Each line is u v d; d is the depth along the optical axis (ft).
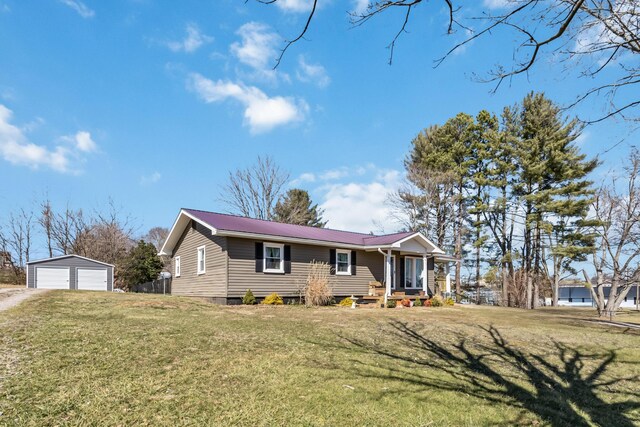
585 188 83.30
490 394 15.96
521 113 91.35
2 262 99.86
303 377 16.08
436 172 96.43
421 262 70.28
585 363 22.84
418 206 98.43
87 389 13.23
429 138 102.78
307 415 12.45
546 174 88.89
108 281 79.46
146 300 40.37
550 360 23.21
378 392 14.97
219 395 13.60
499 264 98.94
